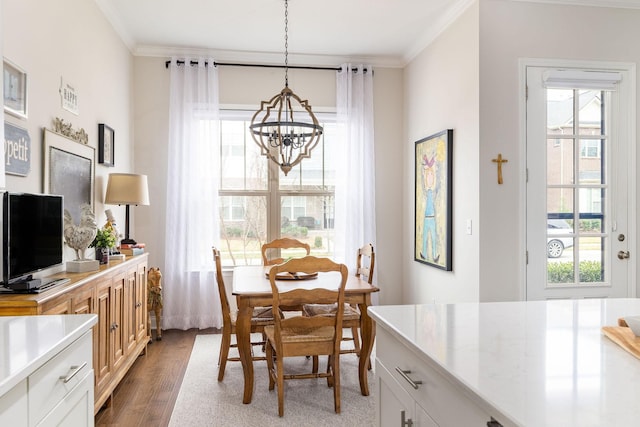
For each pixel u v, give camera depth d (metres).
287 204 5.08
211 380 3.26
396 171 5.13
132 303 3.34
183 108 4.68
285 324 2.69
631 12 3.61
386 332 1.63
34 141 2.48
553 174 3.54
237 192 5.00
